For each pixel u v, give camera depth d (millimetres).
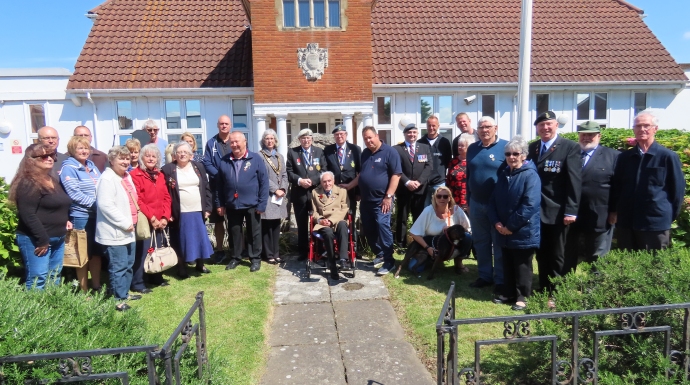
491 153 5812
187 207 6555
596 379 3205
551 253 5500
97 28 14617
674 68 14891
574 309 3654
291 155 7340
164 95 13266
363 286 6289
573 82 14188
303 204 7328
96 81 13094
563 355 3576
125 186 5711
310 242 6637
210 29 15055
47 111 13273
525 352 4164
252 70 13750
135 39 14414
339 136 7379
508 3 17297
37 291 3529
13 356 2646
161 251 6195
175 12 15539
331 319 5277
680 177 5059
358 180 6902
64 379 2709
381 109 14250
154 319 5219
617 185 5418
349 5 12312
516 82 14023
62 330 3125
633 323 3188
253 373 4141
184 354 3635
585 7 17469
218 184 7188
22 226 5020
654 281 3729
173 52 14188
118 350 2703
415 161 7355
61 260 5418
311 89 12469
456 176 7125
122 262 5551
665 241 5184
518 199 5148
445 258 6406
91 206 5707
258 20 12227
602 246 5566
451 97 14320
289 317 5355
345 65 12477
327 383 3973
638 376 3326
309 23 12352
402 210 7617
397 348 4570
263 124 12562
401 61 14555
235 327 5031
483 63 14711
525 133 8781
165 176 6504
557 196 5324
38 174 4957
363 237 7816
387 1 16953
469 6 17047
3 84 13094
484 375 3939
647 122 5098
